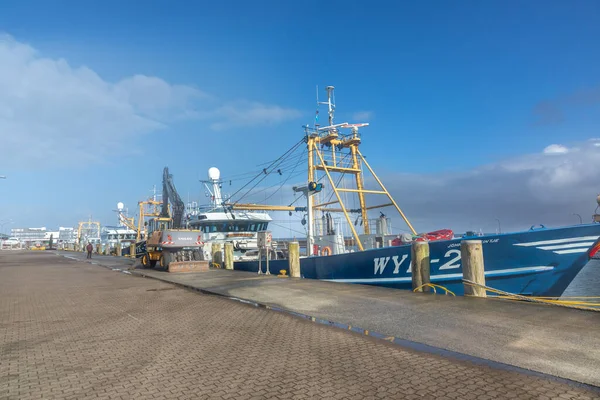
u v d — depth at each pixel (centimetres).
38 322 716
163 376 412
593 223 899
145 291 1167
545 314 673
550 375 396
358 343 535
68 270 2189
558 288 910
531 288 930
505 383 377
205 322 693
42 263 3055
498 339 528
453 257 1015
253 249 2589
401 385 377
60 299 1022
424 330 591
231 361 462
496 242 968
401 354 479
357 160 2381
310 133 2203
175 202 3181
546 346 492
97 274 1873
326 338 566
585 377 389
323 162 2098
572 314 672
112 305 908
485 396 347
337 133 2353
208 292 1091
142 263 2422
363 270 1286
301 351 500
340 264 1372
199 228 2672
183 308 848
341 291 1016
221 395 357
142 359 475
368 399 345
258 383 387
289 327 641
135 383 392
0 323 710
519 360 444
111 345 545
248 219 2723
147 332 622
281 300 911
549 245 915
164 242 2056
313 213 2312
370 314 719
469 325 608
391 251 1186
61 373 426
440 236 1702
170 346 534
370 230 2372
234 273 1700
